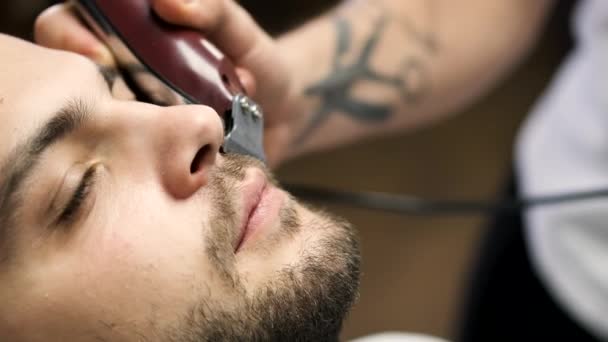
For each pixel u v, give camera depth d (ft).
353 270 1.68
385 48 2.66
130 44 1.78
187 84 1.75
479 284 3.25
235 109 1.73
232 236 1.57
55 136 1.50
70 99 1.53
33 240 1.49
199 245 1.53
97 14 1.80
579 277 2.77
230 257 1.55
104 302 1.51
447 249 5.15
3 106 1.51
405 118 2.81
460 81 2.83
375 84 2.64
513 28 2.85
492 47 2.83
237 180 1.63
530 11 2.86
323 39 2.59
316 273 1.60
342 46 2.60
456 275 5.07
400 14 2.72
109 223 1.52
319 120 2.58
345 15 2.69
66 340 1.53
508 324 3.15
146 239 1.52
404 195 5.35
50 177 1.48
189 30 1.82
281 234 1.62
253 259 1.58
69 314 1.51
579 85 2.82
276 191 1.70
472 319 3.29
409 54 2.69
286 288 1.57
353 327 4.93
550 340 3.01
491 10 2.80
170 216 1.54
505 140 5.52
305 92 2.47
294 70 2.40
